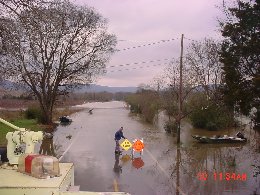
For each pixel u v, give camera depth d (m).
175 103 42.22
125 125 42.62
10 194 4.81
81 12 40.97
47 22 13.23
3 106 64.81
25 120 42.66
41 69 39.97
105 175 16.55
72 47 41.06
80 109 80.62
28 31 12.73
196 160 20.94
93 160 20.17
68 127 39.72
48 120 40.66
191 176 16.75
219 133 33.97
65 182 5.32
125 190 14.03
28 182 4.97
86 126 41.03
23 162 5.57
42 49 36.72
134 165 19.09
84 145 25.95
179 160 20.81
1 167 5.91
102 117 56.31
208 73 53.81
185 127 38.44
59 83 42.25
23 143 6.27
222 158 21.69
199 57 61.44
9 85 37.12
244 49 13.15
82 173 16.84
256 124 13.62
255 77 12.65
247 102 13.23
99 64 44.09
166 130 35.34
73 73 42.06
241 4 13.43
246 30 13.30
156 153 23.19
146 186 14.77
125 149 21.73
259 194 13.73
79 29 40.97
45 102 40.56
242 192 14.03
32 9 11.94
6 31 12.33
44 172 5.27
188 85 42.16
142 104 56.34
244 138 28.27
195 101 37.94
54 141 27.88
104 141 28.25
